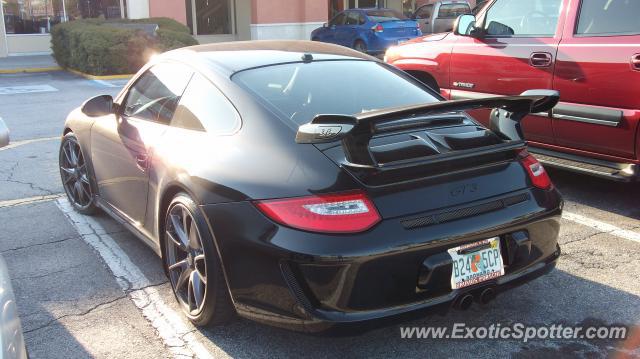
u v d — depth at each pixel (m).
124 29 14.98
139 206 3.79
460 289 2.69
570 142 5.01
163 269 3.70
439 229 2.60
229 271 2.75
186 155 3.14
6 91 12.69
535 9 5.26
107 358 2.93
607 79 4.58
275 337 3.09
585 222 4.65
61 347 3.03
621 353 2.94
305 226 2.51
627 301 3.42
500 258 2.80
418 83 3.68
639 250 4.11
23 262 4.06
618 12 4.63
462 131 3.09
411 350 2.98
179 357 2.93
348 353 2.95
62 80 14.55
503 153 2.95
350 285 2.49
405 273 2.56
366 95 3.33
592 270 3.81
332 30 18.17
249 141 2.92
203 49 3.82
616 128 4.55
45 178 6.12
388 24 16.86
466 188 2.75
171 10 19.08
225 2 22.80
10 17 18.95
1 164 6.70
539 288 3.59
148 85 3.96
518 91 5.33
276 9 20.89
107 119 4.33
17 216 4.98
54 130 8.59
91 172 4.61
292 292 2.55
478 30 5.68
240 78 3.27
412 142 2.86
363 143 2.58
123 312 3.38
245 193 2.69
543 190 3.01
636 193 5.32
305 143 2.67
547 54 5.03
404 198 2.60
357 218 2.50
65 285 3.71
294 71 3.41
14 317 2.08
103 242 4.40
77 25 16.12
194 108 3.38
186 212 3.05
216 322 3.02
